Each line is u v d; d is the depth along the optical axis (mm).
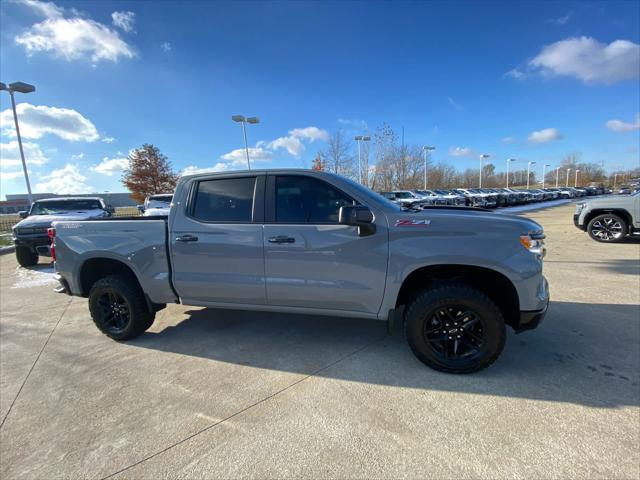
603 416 2301
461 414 2367
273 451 2082
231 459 2029
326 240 2994
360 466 1948
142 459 2055
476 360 2781
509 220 2787
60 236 3803
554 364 2973
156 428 2320
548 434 2150
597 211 9023
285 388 2748
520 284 2691
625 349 3205
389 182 37094
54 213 9523
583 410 2367
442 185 48594
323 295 3066
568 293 4820
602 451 2000
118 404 2598
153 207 13805
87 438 2246
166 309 4688
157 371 3072
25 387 2867
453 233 2766
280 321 4168
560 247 8328
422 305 2844
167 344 3619
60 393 2768
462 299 2738
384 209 2979
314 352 3346
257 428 2289
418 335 2889
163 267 3477
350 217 2711
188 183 3480
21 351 3553
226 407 2525
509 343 3365
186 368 3109
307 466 1960
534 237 2732
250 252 3186
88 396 2715
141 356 3369
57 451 2141
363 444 2115
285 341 3609
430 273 3002
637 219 8438
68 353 3480
